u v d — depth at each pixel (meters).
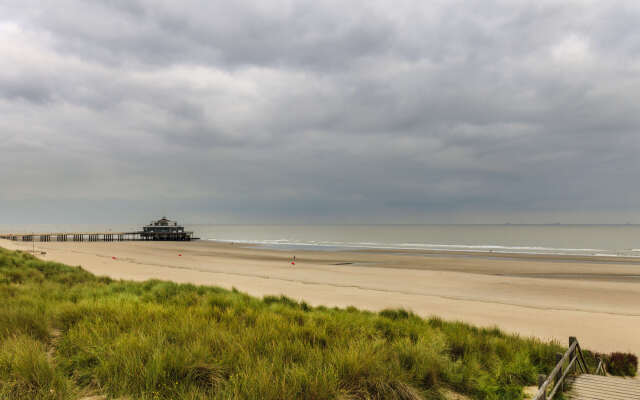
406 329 10.02
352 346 6.16
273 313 9.96
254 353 5.92
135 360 5.12
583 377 7.51
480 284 30.31
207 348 5.77
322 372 5.20
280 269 40.12
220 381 4.96
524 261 51.38
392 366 5.83
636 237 149.50
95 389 4.82
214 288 17.48
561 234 181.38
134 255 57.25
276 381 4.76
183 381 4.86
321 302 21.36
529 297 24.83
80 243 101.44
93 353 5.53
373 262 49.59
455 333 10.55
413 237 154.25
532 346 10.40
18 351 5.08
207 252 66.88
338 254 63.53
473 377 6.71
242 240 134.00
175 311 8.76
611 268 43.09
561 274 38.00
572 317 18.61
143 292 14.85
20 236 131.38
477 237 152.88
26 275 18.94
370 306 20.47
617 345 13.99
